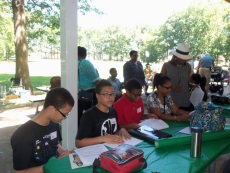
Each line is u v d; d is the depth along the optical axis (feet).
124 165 4.48
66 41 9.64
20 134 4.99
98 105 7.04
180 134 7.31
